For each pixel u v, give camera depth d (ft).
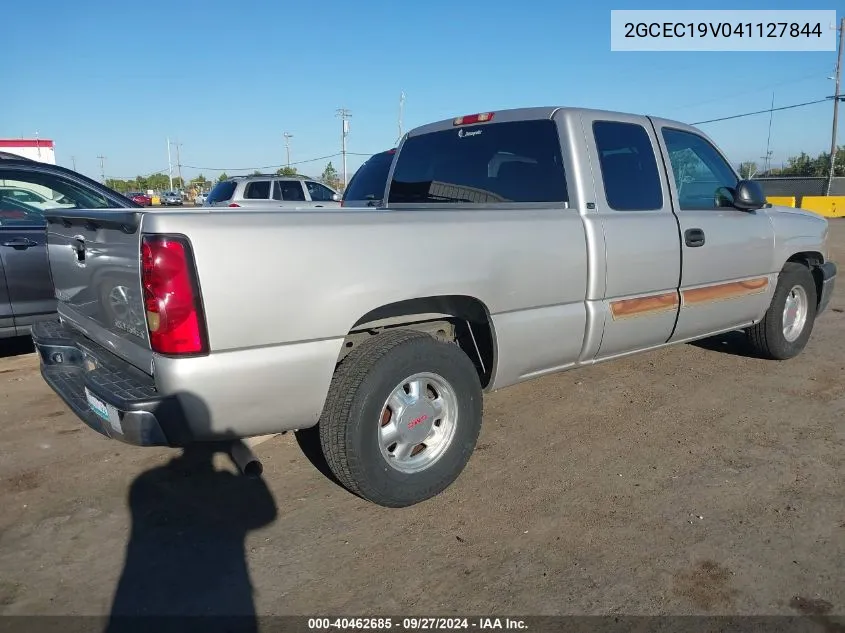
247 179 48.78
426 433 11.25
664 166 14.84
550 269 12.26
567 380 17.97
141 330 9.47
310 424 10.07
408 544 10.19
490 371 12.23
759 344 18.88
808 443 13.79
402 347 10.55
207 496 11.69
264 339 9.23
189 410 8.86
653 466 12.78
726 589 9.06
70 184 19.94
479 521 10.84
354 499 11.59
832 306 28.89
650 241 13.93
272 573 9.49
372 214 10.34
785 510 11.09
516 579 9.32
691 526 10.62
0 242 18.15
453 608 8.73
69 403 10.67
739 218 16.44
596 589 9.09
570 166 13.17
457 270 10.96
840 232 65.62
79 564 9.70
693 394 16.84
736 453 13.34
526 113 14.11
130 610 8.70
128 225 9.10
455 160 15.46
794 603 8.78
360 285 9.93
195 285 8.68
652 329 14.52
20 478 12.31
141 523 10.81
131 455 13.32
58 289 13.35
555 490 11.86
